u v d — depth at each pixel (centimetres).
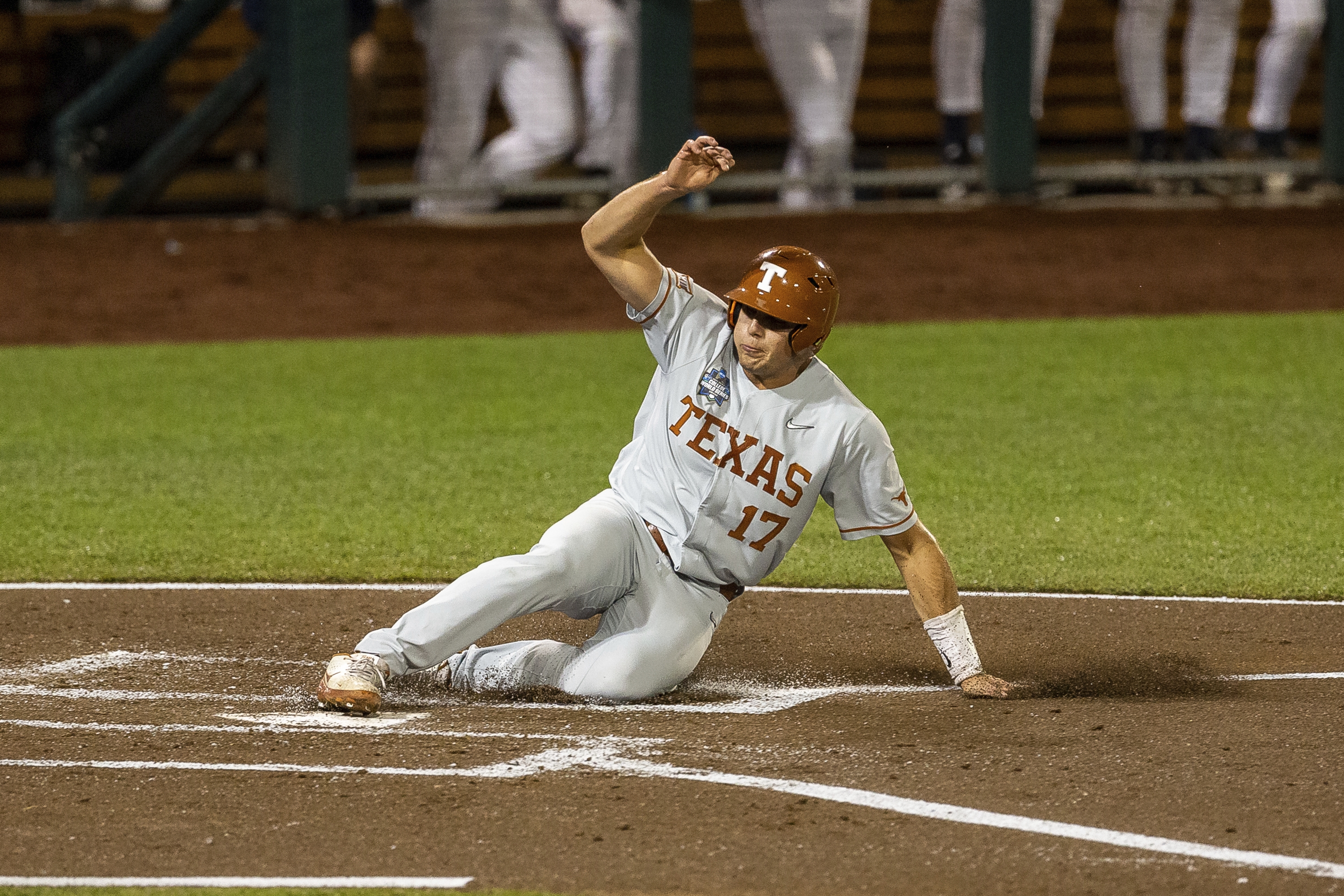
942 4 6091
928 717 1510
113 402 3397
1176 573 2130
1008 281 4791
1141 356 3828
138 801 1277
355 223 5500
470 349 3991
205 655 1766
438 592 2062
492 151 5662
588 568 1524
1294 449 2883
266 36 5459
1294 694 1603
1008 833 1209
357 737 1442
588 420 3181
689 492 1525
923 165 6378
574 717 1516
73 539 2308
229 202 6300
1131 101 6125
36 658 1745
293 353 3956
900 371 3672
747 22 6812
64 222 5541
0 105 7119
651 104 5484
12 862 1157
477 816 1244
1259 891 1111
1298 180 6225
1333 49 5909
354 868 1147
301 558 2214
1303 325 4197
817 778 1326
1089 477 2678
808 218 5600
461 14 5478
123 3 7969
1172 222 5588
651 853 1173
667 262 4853
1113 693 1619
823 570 2169
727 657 1766
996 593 2047
